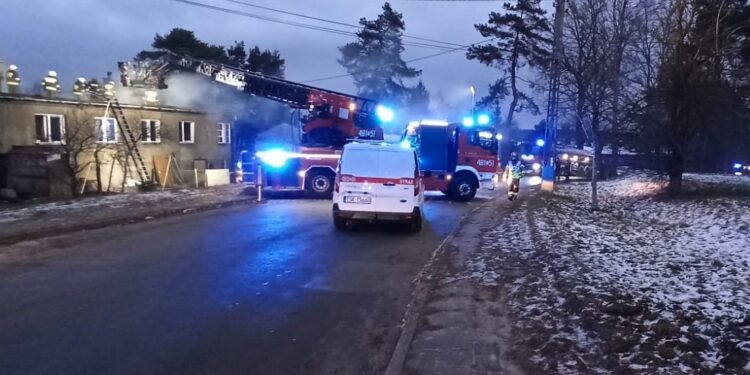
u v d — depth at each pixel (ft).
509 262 28.60
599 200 68.95
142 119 90.07
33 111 74.18
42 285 24.49
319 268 28.68
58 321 19.61
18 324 19.24
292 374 15.47
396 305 22.38
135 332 18.62
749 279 24.43
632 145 73.51
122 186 79.56
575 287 22.16
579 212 55.36
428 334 18.21
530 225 41.47
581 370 14.78
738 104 66.80
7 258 30.25
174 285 24.75
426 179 65.92
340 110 70.38
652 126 64.69
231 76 77.71
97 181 76.48
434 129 65.77
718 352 15.34
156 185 85.35
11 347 17.10
